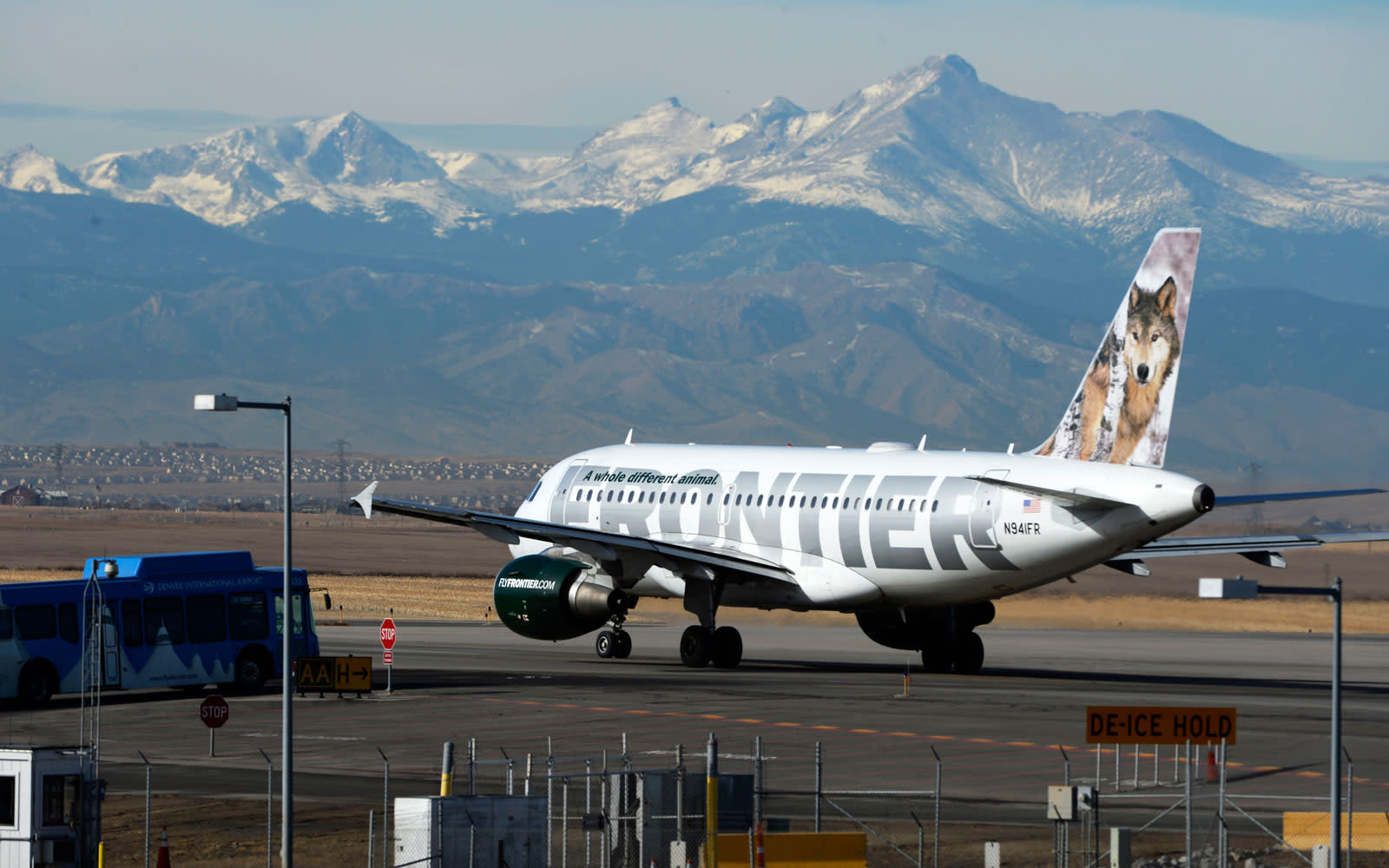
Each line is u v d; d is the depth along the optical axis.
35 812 61.38
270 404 68.06
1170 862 65.19
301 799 78.12
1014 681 128.75
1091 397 123.88
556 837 69.31
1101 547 118.38
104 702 116.81
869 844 68.06
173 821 73.25
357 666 118.38
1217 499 118.94
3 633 113.31
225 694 121.88
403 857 59.41
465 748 92.81
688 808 64.94
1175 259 119.50
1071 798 61.81
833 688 121.69
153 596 119.69
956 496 124.69
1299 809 76.81
